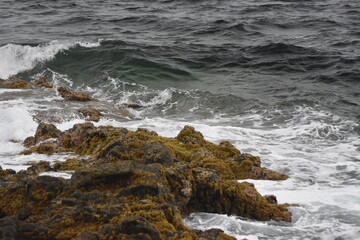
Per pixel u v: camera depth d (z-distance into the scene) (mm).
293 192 8172
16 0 38031
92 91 17906
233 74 19312
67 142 10547
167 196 6285
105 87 18250
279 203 7613
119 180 6438
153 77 19000
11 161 9586
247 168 9195
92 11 33531
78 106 14594
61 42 22953
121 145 8430
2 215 6246
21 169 8719
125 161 6859
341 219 6902
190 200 7059
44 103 14594
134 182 6418
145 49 22156
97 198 5969
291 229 6531
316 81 18047
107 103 15609
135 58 20469
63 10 34000
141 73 19281
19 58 21578
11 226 5348
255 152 10844
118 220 5441
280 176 9039
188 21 29406
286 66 20062
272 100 15625
